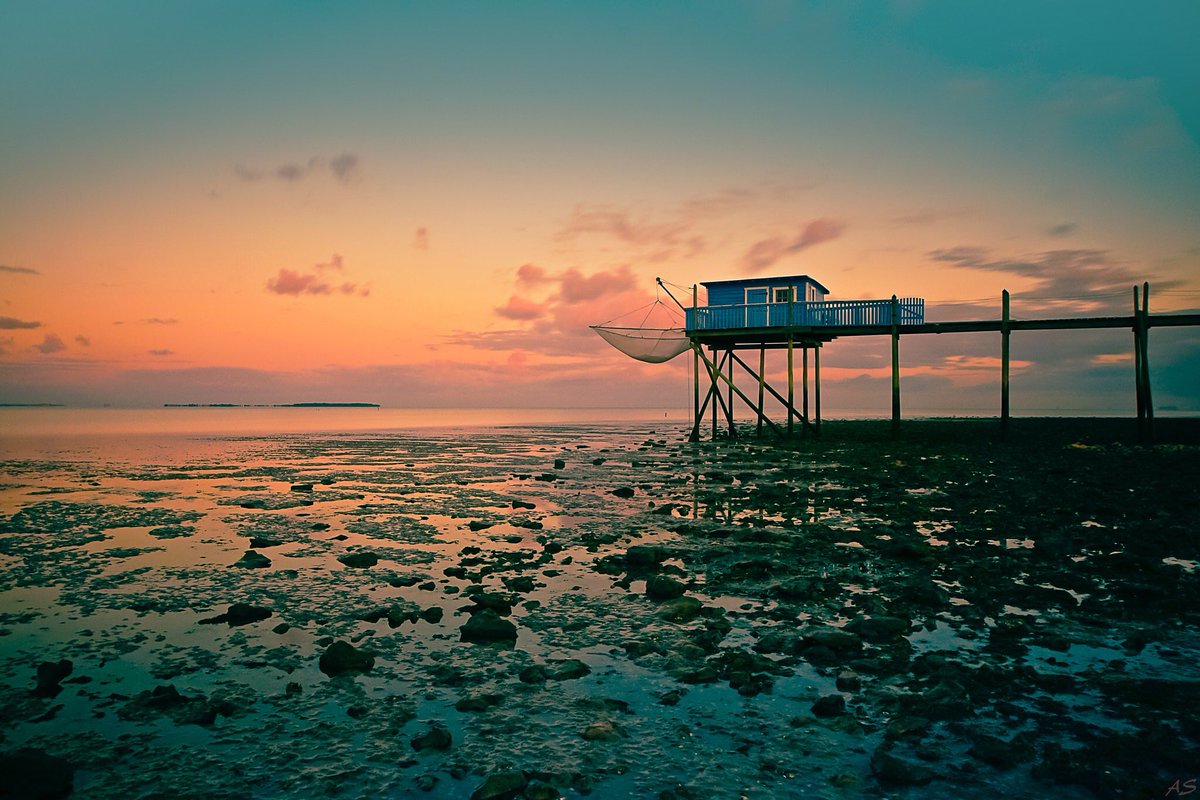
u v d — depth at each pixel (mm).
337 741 5543
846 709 5965
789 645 7582
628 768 5031
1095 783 4645
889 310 36188
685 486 23188
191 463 33188
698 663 7137
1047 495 19328
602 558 12414
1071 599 9148
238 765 5164
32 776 4773
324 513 17969
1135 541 12430
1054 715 5734
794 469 28062
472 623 8188
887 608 8953
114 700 6371
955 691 6125
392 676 6961
